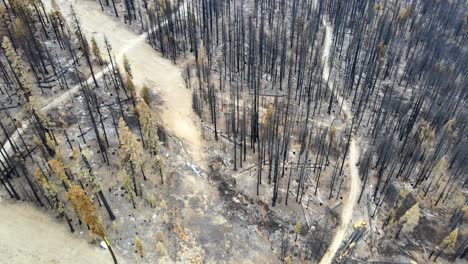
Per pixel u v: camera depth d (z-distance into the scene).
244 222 86.25
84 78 108.69
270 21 153.12
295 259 81.62
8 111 94.94
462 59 151.62
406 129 117.44
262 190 93.50
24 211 77.06
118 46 127.44
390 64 141.25
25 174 74.94
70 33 120.25
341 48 147.12
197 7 147.00
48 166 82.94
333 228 89.81
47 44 115.31
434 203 98.62
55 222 76.50
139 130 99.00
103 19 134.25
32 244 72.94
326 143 109.12
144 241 77.50
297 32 147.25
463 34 169.50
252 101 119.81
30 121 89.25
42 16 118.62
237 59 129.12
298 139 108.75
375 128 115.56
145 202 83.44
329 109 120.81
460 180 104.19
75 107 100.06
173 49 125.94
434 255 87.88
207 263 77.44
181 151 97.44
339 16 156.75
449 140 113.12
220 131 106.56
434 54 148.88
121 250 75.25
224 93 120.44
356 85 135.25
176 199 87.25
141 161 81.56
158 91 114.44
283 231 86.69
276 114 108.50
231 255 79.50
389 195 99.00
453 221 94.25
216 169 96.19
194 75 123.75
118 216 79.81
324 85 131.50
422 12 178.38
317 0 174.75
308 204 92.75
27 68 105.44
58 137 91.69
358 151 109.38
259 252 81.25
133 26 136.38
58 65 110.88
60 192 80.75
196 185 91.00
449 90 134.00
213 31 146.12
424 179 103.38
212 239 81.44
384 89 136.38
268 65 133.50
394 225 91.25
